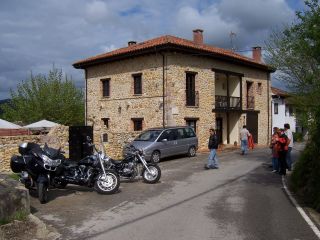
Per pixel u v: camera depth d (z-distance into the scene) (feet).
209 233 22.45
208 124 90.63
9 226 22.70
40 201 31.09
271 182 42.45
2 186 24.70
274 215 26.99
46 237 22.11
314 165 34.55
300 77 57.82
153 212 28.14
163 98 81.61
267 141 114.93
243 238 21.43
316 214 27.48
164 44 78.89
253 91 108.37
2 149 50.98
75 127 49.42
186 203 31.27
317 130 35.27
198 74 88.12
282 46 60.13
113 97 92.68
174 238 21.50
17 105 138.21
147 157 61.98
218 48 103.71
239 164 59.93
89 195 34.81
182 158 70.44
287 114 161.27
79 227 24.18
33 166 31.35
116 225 24.57
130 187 39.14
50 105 137.80
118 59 89.66
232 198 33.30
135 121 88.12
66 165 34.83
